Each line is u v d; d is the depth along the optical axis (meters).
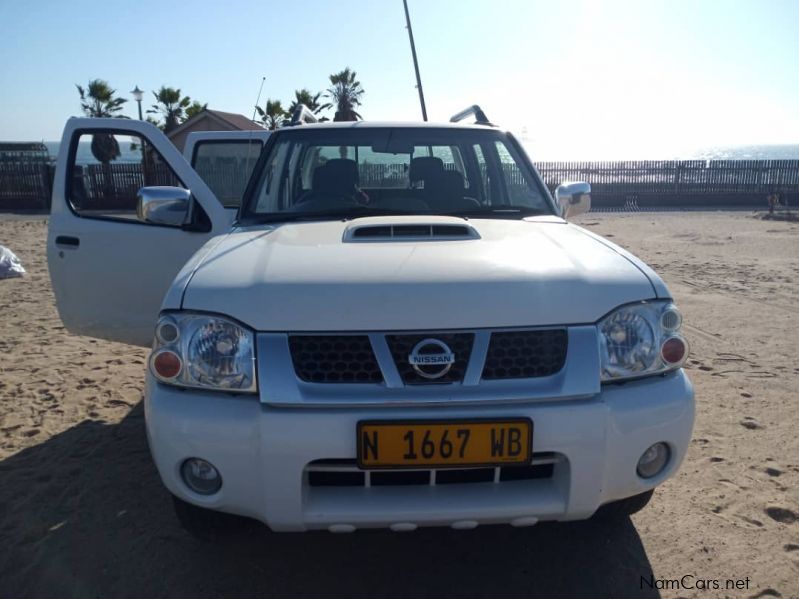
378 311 2.24
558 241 2.81
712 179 25.92
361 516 2.20
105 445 3.85
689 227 17.31
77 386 4.85
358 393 2.19
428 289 2.29
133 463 3.62
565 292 2.34
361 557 2.81
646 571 2.69
